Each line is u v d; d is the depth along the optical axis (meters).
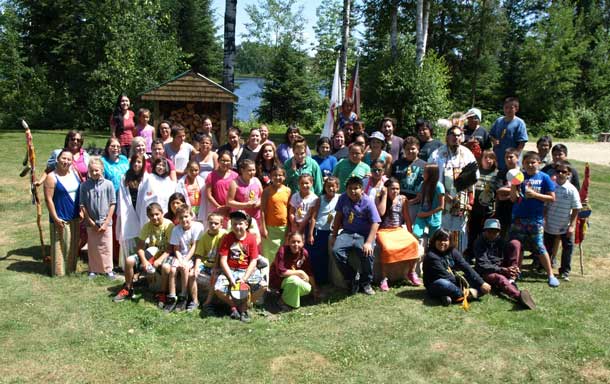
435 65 18.84
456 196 6.16
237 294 5.07
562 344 4.51
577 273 6.47
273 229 6.03
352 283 5.71
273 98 31.58
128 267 5.45
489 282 5.64
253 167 6.03
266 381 3.96
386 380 3.98
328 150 7.04
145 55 22.42
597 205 10.82
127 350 4.40
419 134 7.14
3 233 7.91
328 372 4.09
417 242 5.96
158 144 6.26
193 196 6.40
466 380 3.99
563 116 34.03
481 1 31.77
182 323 4.95
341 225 5.89
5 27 26.42
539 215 6.03
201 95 10.89
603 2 42.31
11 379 3.94
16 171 12.66
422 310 5.23
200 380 3.97
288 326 4.92
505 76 36.31
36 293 5.54
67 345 4.47
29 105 25.11
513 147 6.86
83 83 25.20
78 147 6.62
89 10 24.50
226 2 13.45
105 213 6.03
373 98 18.84
